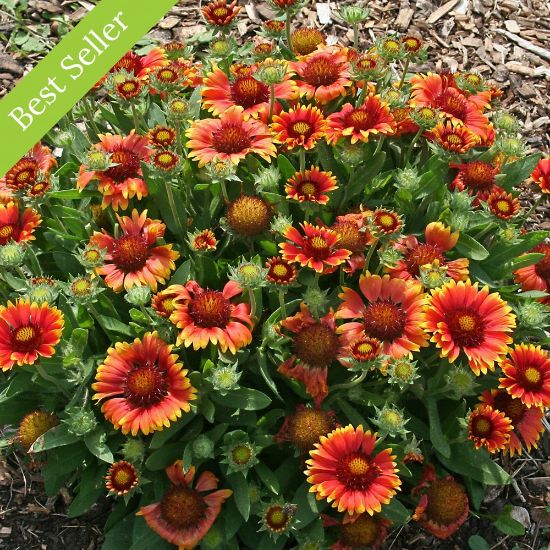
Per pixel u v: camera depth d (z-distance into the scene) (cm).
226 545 57
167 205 63
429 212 65
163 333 56
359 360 53
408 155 67
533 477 68
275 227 58
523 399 56
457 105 68
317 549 55
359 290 64
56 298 60
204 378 56
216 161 59
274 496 57
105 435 56
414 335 56
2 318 52
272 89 62
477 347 54
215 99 65
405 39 72
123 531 58
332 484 52
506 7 107
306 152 68
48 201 65
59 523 63
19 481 66
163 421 52
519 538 64
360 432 53
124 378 54
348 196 65
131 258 58
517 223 71
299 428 56
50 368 57
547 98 98
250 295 55
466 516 58
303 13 104
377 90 70
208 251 63
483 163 66
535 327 60
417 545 63
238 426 59
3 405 61
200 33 101
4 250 57
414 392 59
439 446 57
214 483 56
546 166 65
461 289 56
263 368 57
